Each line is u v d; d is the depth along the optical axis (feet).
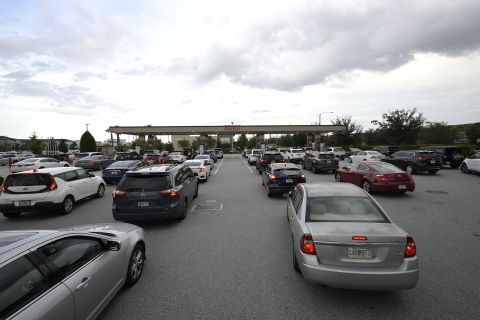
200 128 147.23
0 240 8.57
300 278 13.35
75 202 29.30
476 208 26.66
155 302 11.53
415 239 18.22
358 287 10.43
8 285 7.08
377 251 10.66
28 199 25.00
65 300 8.10
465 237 18.53
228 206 29.12
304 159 72.13
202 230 21.11
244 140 278.87
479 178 47.98
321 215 12.85
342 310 10.76
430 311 10.59
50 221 24.86
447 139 122.52
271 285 12.73
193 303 11.42
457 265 14.34
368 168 34.78
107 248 11.14
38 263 8.11
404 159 56.39
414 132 105.70
